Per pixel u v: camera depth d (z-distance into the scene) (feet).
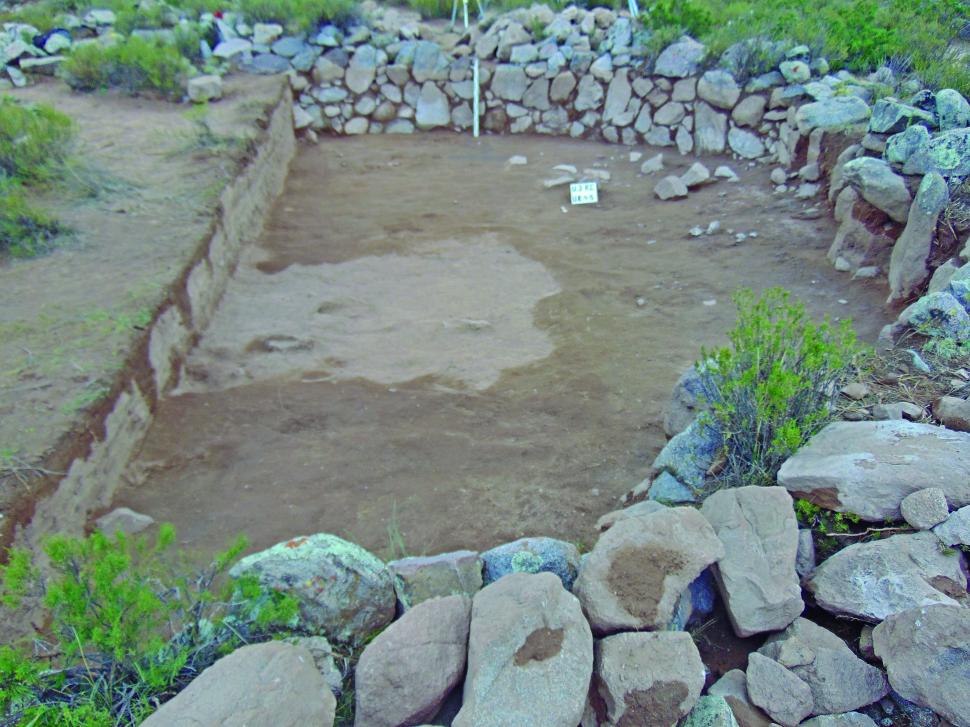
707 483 11.99
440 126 35.91
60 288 18.60
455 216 27.55
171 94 31.68
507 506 14.42
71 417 14.40
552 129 34.68
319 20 36.52
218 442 16.71
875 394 13.42
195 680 7.68
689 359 18.45
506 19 35.70
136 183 24.03
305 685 7.72
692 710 8.12
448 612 8.82
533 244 25.25
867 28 29.84
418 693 8.19
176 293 19.02
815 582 9.42
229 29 36.35
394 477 15.47
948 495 9.79
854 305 19.26
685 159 30.53
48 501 13.20
